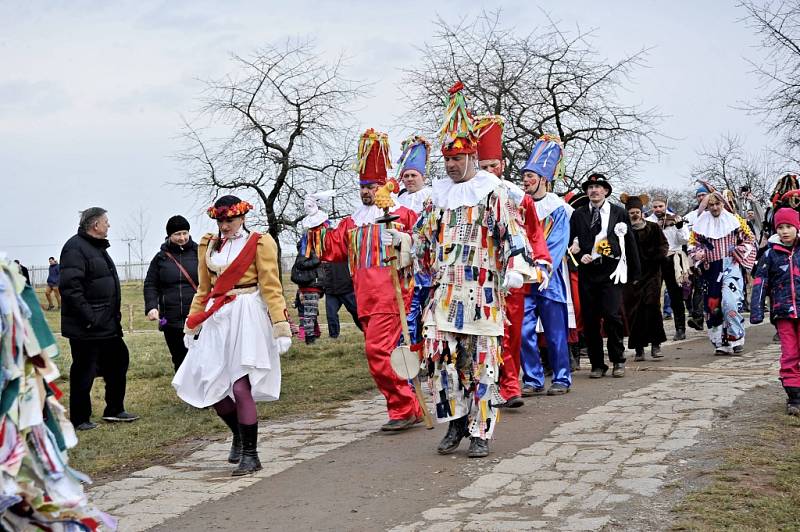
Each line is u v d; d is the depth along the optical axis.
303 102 26.78
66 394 11.83
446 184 7.50
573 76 23.41
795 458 6.52
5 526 4.41
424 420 8.44
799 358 8.03
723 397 8.80
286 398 10.41
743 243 12.16
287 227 27.03
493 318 7.18
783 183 12.02
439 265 7.32
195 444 8.39
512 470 6.70
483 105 23.52
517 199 7.28
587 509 5.70
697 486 6.00
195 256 10.23
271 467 7.27
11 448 4.38
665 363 11.74
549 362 10.16
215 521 5.99
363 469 7.07
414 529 5.55
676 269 14.38
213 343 7.12
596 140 23.67
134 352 16.11
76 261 9.13
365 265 8.38
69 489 4.62
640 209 12.02
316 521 5.88
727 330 12.17
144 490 6.80
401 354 7.65
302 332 17.38
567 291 10.19
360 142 8.57
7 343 4.42
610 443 7.28
